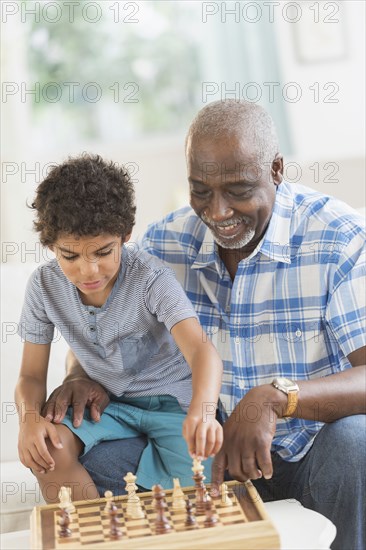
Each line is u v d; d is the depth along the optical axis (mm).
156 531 1425
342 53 4938
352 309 1882
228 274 2047
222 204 1867
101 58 6109
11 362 2381
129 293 1884
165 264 2066
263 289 1982
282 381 1748
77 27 6047
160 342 1956
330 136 5004
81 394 1909
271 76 5242
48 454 1735
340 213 1994
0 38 5227
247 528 1391
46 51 6043
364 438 1730
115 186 1776
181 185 6016
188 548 1366
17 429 2342
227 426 1703
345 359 2000
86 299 1902
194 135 1888
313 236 1967
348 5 4891
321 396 1742
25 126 5312
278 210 1994
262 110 1948
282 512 1602
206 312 2059
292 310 1966
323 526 1532
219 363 1717
